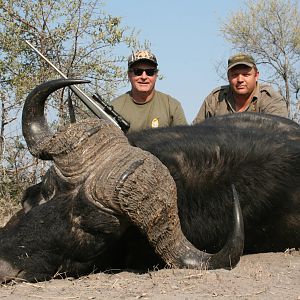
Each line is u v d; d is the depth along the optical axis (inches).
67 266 88.2
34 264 85.3
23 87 198.4
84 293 80.6
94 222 85.7
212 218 98.3
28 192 97.4
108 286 84.1
